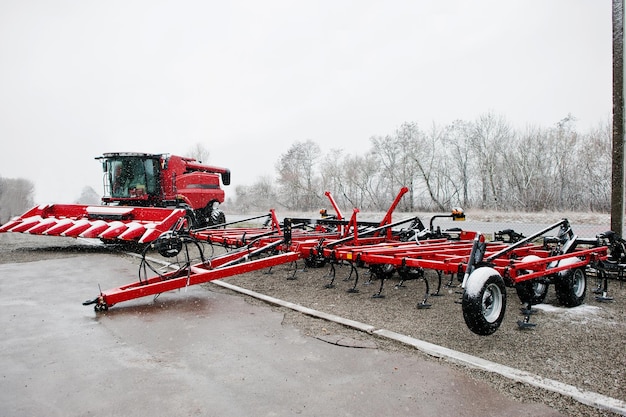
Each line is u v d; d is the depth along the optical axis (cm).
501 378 360
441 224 1922
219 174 1925
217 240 953
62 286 742
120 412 309
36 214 1252
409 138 3722
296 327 502
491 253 654
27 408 316
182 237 650
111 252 1211
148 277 818
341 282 765
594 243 648
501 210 2988
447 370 378
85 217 1238
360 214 3019
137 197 1391
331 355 414
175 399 328
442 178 3684
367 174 3925
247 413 307
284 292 688
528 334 473
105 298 559
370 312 562
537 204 2877
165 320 532
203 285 741
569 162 2941
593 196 2767
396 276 814
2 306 604
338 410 310
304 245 711
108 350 431
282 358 407
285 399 327
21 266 959
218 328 499
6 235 1809
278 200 4384
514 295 668
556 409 311
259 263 640
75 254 1167
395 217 2486
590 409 311
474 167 3509
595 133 2797
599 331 483
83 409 314
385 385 349
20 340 461
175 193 1445
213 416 303
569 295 574
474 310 419
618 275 743
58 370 383
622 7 794
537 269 537
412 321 520
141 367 388
